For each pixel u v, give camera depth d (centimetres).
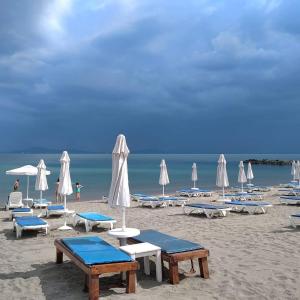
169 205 1666
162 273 576
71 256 519
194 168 2303
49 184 3052
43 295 486
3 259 685
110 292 492
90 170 5403
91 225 995
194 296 476
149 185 3080
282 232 918
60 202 1906
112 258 473
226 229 975
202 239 842
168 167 6938
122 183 582
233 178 4012
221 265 617
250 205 1304
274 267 603
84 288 499
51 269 605
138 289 502
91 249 519
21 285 527
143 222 1136
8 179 3612
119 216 1302
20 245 813
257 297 471
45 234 942
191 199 1942
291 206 1558
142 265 627
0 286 524
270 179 3975
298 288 502
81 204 1750
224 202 1439
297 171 2441
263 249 732
